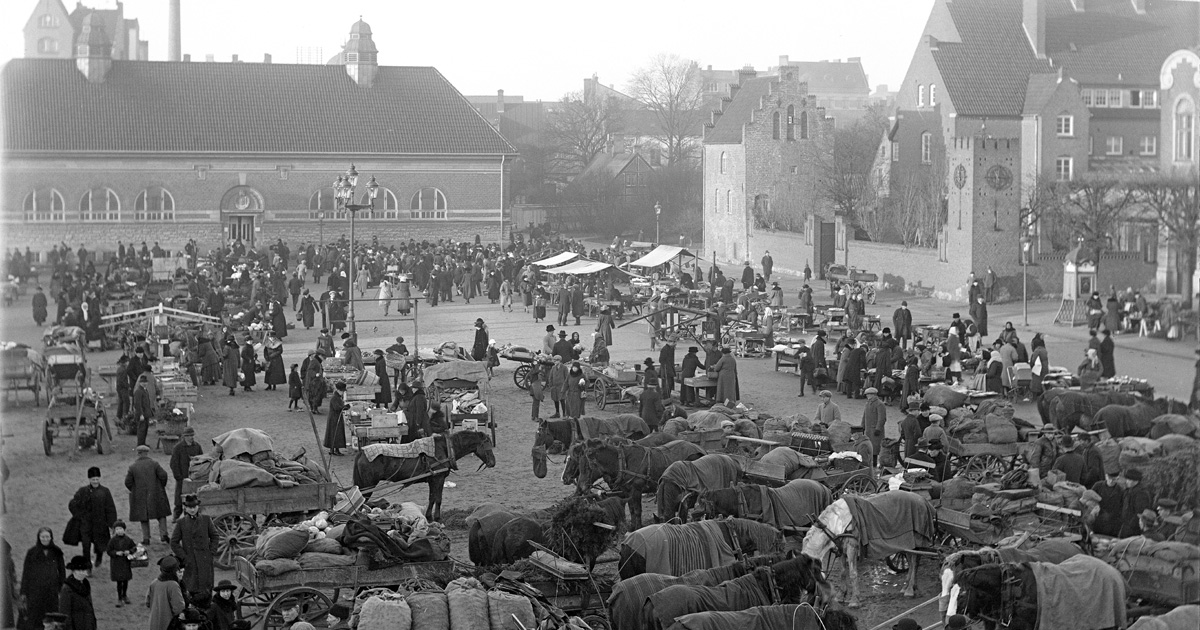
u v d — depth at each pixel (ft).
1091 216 204.33
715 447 94.02
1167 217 188.55
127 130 315.58
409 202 335.88
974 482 80.07
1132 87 282.36
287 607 62.13
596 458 81.61
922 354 137.18
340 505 74.33
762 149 316.81
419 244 301.22
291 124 331.36
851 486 84.38
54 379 114.93
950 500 74.64
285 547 63.05
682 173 423.64
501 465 104.32
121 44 473.26
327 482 75.25
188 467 81.66
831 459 85.46
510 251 296.71
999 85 274.16
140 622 66.59
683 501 75.41
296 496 73.20
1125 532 72.13
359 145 331.16
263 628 59.72
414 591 58.23
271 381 140.67
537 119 574.15
